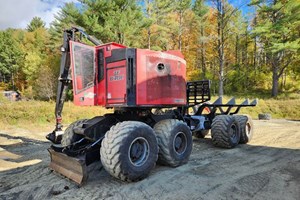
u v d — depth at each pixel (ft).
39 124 37.40
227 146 19.72
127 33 72.08
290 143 21.81
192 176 12.99
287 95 79.97
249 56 110.32
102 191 11.16
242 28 93.56
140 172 12.15
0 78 155.33
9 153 19.44
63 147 13.33
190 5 95.30
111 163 11.43
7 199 10.57
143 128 12.59
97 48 14.34
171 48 99.50
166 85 14.87
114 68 13.62
